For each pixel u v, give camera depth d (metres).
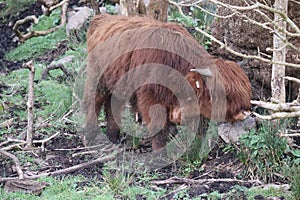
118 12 10.09
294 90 6.81
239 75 5.66
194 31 9.17
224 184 5.50
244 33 7.18
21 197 5.29
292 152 5.64
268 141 5.67
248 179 5.58
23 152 6.38
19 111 7.75
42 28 10.83
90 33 6.46
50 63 9.46
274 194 5.20
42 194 5.37
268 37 6.87
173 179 5.63
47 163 6.17
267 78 6.98
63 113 7.44
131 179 5.61
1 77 9.16
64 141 6.76
